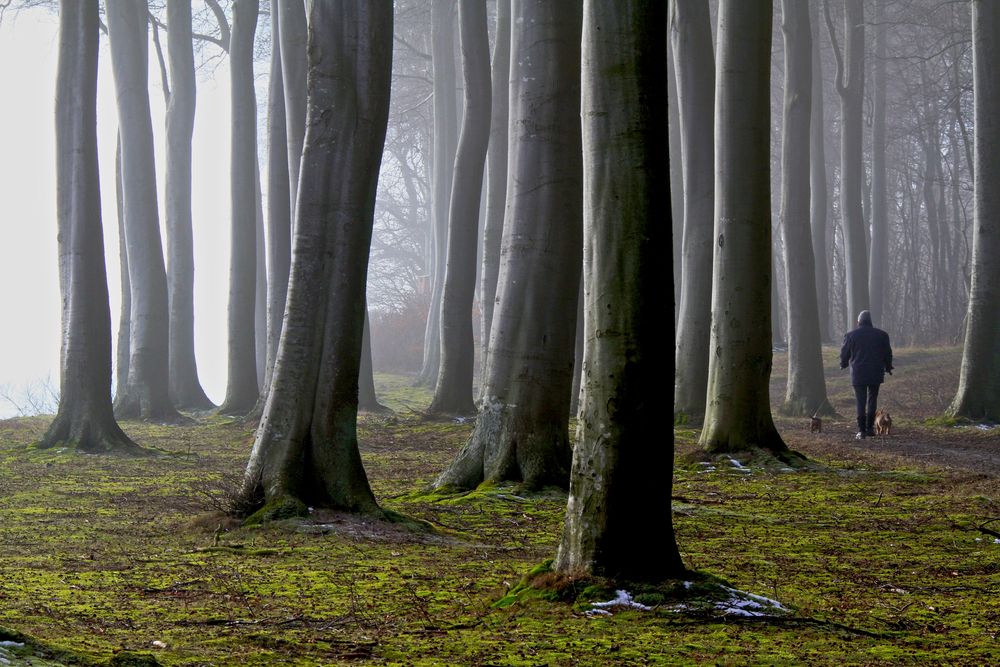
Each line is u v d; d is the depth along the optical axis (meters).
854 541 9.45
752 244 15.31
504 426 12.65
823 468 14.74
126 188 25.83
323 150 10.39
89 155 17.78
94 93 17.81
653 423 6.45
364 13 10.46
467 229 24.00
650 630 5.72
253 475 10.13
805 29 27.50
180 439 21.16
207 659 4.93
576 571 6.48
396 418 23.28
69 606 6.29
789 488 13.21
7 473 14.92
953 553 8.81
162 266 26.05
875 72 47.41
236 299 27.91
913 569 8.05
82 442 17.67
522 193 12.75
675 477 14.28
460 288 23.83
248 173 28.58
